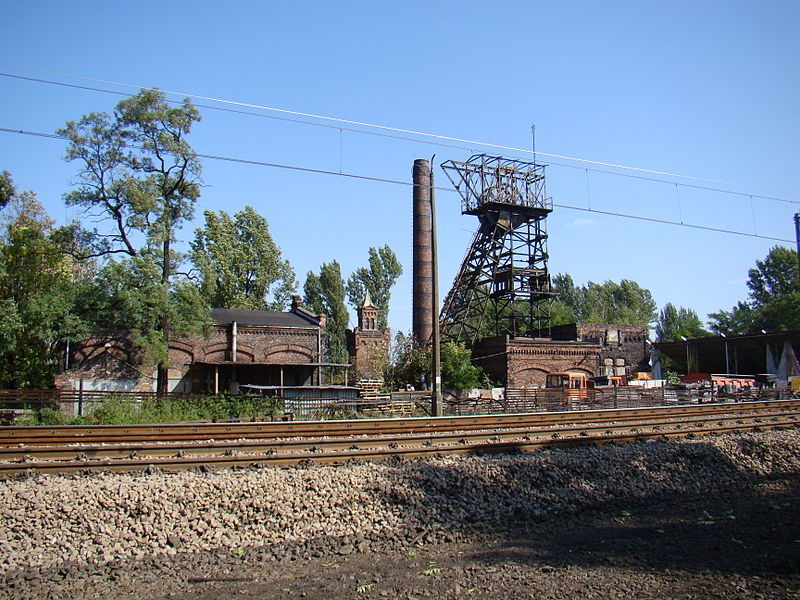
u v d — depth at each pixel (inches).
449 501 463.2
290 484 449.1
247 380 1686.8
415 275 2091.5
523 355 1947.6
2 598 303.3
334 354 2827.3
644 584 304.8
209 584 323.9
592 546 382.0
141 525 383.6
